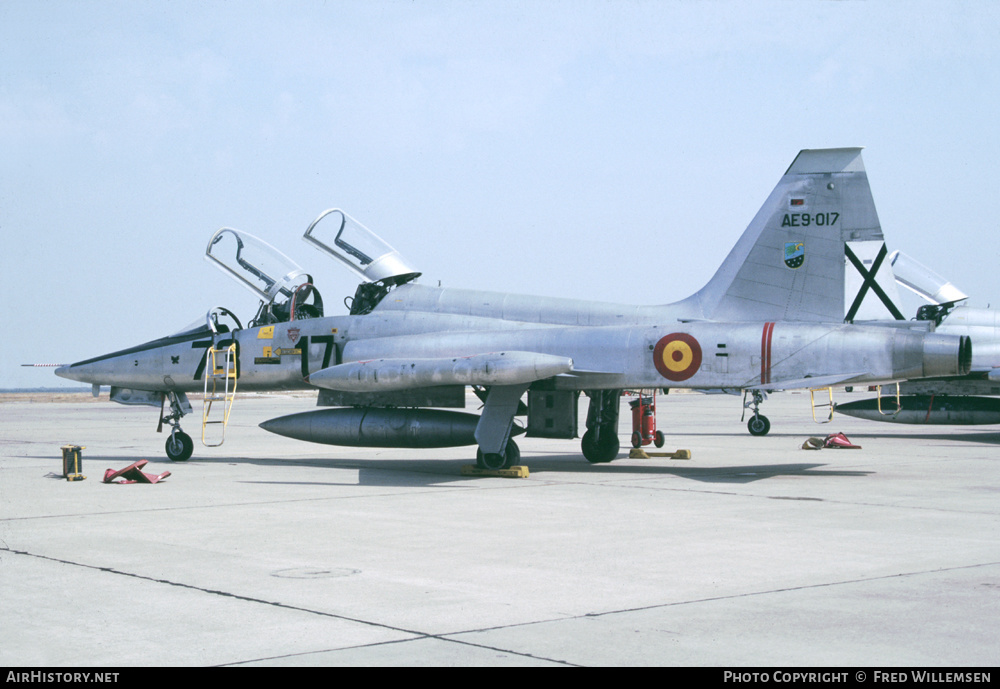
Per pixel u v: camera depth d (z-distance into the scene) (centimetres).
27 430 2994
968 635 544
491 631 559
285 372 1670
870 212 1412
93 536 898
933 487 1284
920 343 1304
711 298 1465
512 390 1461
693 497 1184
